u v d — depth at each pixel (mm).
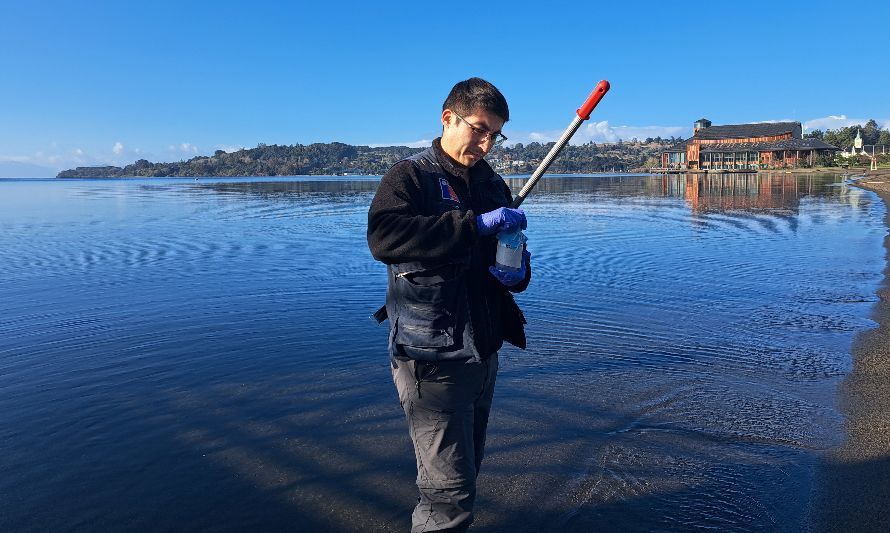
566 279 7531
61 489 2838
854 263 8328
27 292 6891
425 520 2250
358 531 2523
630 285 7148
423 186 2150
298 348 4879
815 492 2732
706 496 2734
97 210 19375
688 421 3504
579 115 2207
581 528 2525
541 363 4512
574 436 3346
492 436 3361
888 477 2822
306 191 34219
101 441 3312
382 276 7777
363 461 3092
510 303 2373
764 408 3650
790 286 6969
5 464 3064
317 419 3584
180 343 5012
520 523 2566
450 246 1963
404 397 2221
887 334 5004
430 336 2102
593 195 26422
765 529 2488
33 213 18234
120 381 4184
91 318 5762
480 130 2111
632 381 4137
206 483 2891
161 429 3455
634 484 2850
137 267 8461
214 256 9414
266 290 6949
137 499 2756
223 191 35250
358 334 5242
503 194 2410
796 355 4582
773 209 17203
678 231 12289
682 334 5184
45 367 4461
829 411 3578
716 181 43406
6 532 2512
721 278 7500
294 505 2711
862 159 78312
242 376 4273
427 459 2203
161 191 36688
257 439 3336
